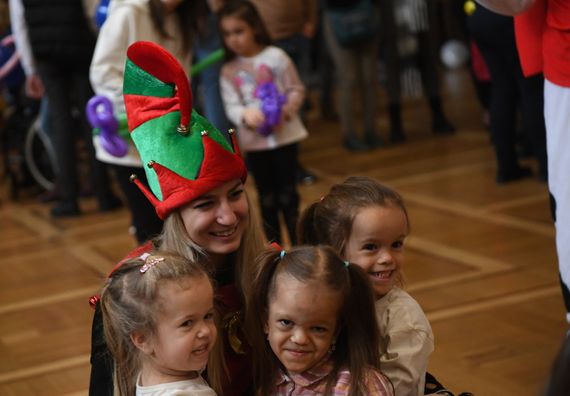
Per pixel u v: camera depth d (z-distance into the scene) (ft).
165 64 7.63
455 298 13.56
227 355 7.93
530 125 15.07
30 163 23.35
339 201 8.03
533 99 14.83
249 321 7.41
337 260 7.12
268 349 7.44
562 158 9.90
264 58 15.46
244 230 7.95
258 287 7.26
